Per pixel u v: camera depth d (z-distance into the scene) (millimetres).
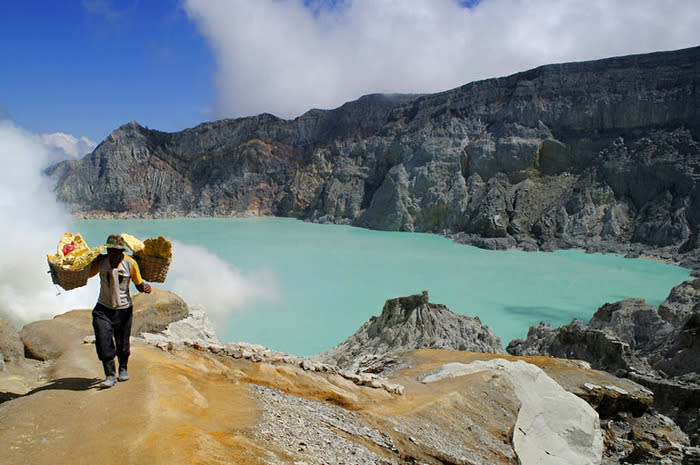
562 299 37656
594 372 16266
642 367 18500
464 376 12828
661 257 50656
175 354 8664
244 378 8438
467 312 34500
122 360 6652
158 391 6363
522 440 10773
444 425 9555
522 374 13102
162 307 12367
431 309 24219
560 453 11312
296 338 28797
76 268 6016
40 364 8094
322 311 34344
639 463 11703
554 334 23266
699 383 16297
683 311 24188
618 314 24469
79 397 6020
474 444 9344
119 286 6363
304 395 8703
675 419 15523
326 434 6902
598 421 12703
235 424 6098
